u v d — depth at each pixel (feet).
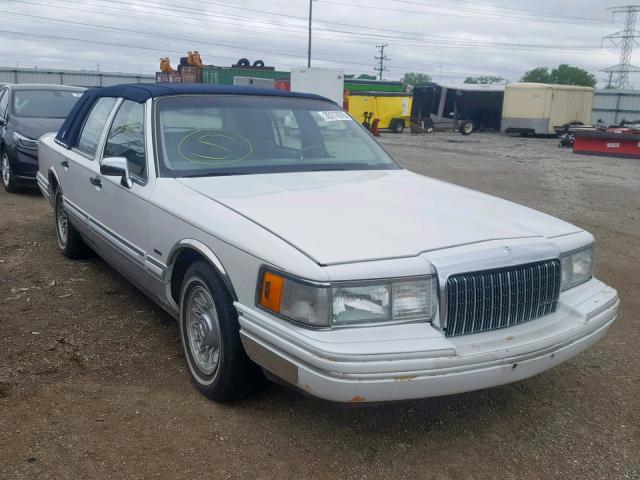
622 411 12.09
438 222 10.96
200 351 12.00
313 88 102.27
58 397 11.71
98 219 16.14
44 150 21.45
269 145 14.82
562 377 13.46
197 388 12.12
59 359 13.32
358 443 10.60
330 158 15.38
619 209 36.47
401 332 9.30
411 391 9.11
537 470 10.12
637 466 10.32
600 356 14.64
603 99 168.35
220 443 10.44
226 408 11.53
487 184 46.29
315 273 9.12
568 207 36.60
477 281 9.79
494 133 135.95
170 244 12.32
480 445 10.73
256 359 10.11
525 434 11.15
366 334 9.17
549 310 10.82
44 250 21.59
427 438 10.86
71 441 10.32
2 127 32.96
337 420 11.26
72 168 18.03
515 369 9.79
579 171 57.98
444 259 9.66
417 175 15.62
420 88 138.21
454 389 9.37
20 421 10.85
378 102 123.65
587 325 10.87
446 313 9.56
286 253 9.62
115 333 14.78
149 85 15.78
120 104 16.29
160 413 11.28
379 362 8.91
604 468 10.24
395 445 10.60
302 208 11.36
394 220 10.91
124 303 16.74
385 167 15.75
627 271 22.30
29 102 34.01
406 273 9.43
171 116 14.30
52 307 16.33
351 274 9.16
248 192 12.32
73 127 19.29
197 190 12.44
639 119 164.25
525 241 10.65
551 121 120.67
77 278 18.63
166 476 9.54
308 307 9.16
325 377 8.93
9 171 31.37
